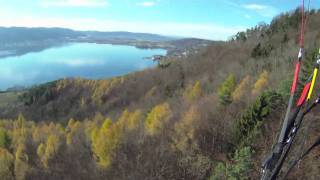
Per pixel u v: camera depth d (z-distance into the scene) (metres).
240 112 46.12
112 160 57.94
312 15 88.56
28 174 74.31
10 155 77.94
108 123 61.47
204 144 46.44
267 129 37.03
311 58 27.97
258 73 66.69
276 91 39.28
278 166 3.12
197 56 121.50
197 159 45.53
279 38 94.25
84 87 153.50
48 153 73.75
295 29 94.44
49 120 146.12
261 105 38.59
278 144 3.26
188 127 50.38
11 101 185.25
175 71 117.56
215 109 50.09
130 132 61.78
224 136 44.94
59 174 68.50
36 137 85.38
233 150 41.41
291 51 68.62
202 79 91.75
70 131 84.56
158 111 59.28
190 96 68.38
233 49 108.38
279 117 36.84
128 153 56.72
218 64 104.81
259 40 104.19
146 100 106.00
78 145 73.50
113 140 58.66
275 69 58.12
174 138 51.88
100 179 58.06
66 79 162.75
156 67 137.00
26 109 159.88
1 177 75.94
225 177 34.84
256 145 36.47
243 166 32.69
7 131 92.31
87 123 85.44
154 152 52.66
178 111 62.50
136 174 51.47
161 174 48.09
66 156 72.19
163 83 114.44
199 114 50.66
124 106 122.38
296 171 29.72
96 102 137.50
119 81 139.62
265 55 81.38
